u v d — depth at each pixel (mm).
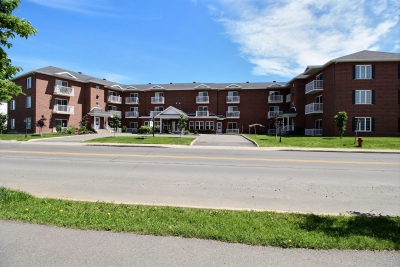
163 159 13680
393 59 28297
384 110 28797
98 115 43938
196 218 4797
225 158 14312
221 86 49594
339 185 8328
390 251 3656
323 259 3438
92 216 4824
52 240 3893
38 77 37125
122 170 10531
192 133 44500
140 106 51531
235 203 6367
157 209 5379
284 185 8273
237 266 3264
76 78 42000
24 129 38656
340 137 26203
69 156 14594
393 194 7301
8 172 10000
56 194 7020
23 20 7109
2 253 3514
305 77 37594
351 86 29297
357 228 4418
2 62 6828
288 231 4227
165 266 3246
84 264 3279
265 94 47219
